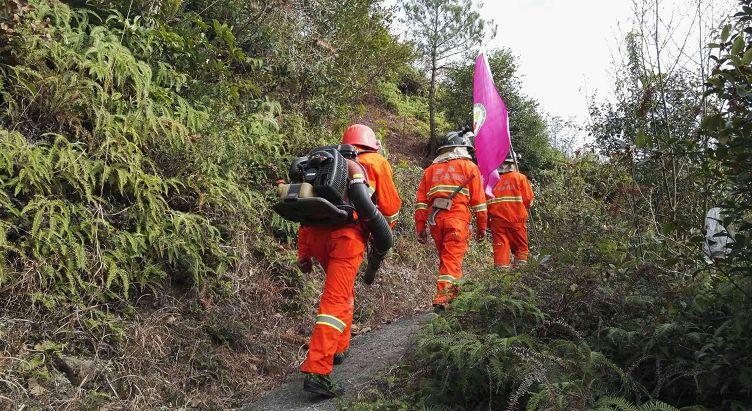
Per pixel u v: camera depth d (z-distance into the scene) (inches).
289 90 327.3
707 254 112.5
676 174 170.1
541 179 578.9
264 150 262.5
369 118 628.1
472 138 249.8
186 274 188.9
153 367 156.3
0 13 177.2
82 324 151.5
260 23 303.7
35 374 132.0
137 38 229.1
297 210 146.2
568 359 112.8
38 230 156.5
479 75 261.7
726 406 101.9
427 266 321.1
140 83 198.8
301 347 197.6
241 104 263.4
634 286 132.1
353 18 359.3
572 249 156.9
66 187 175.9
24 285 147.7
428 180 225.1
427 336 135.2
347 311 151.9
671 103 179.2
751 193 100.7
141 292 175.8
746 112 96.5
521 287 141.9
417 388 131.3
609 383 112.0
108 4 235.6
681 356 110.0
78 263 155.0
